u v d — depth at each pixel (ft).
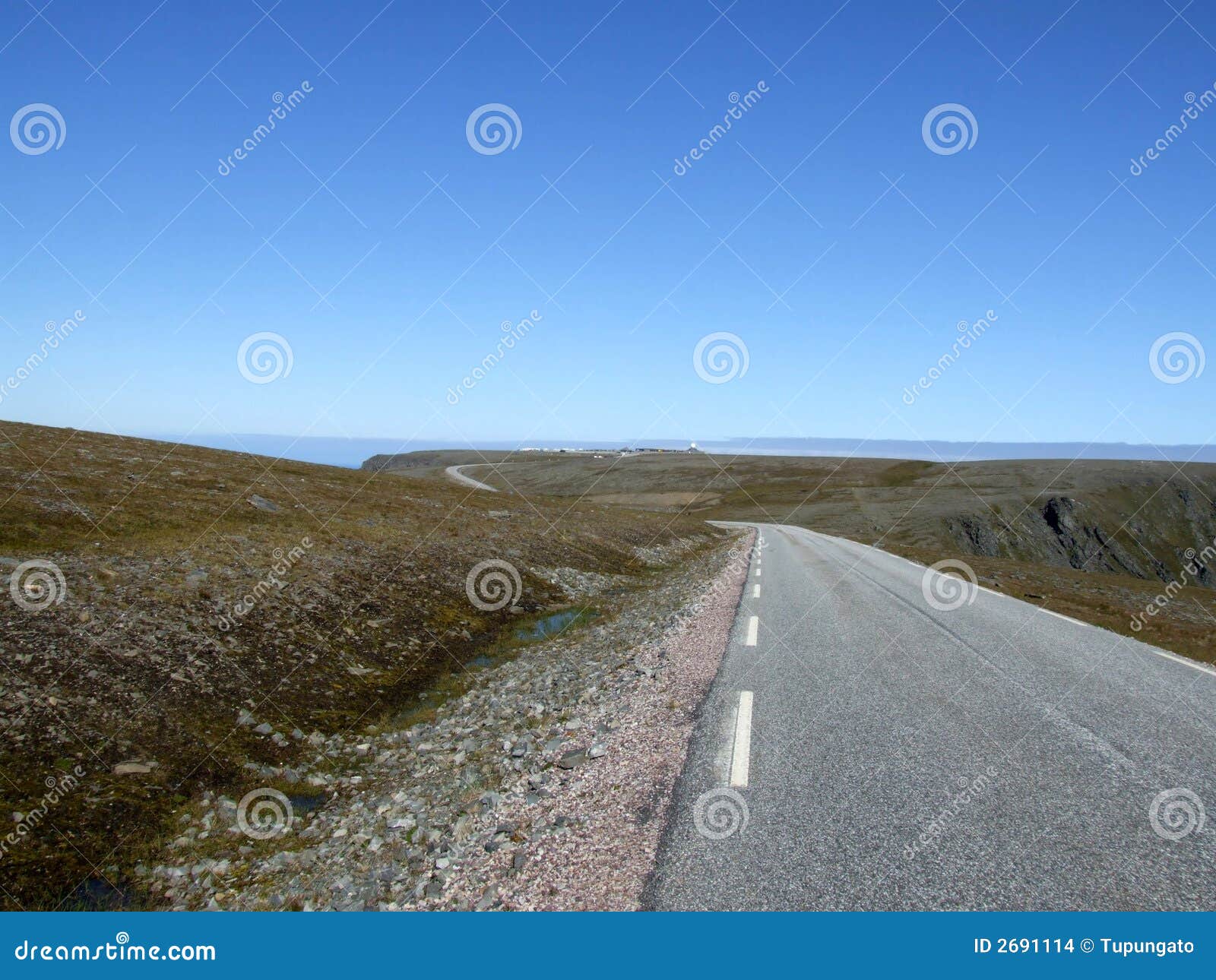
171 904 22.91
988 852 15.55
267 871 24.14
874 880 14.73
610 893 15.43
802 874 15.12
